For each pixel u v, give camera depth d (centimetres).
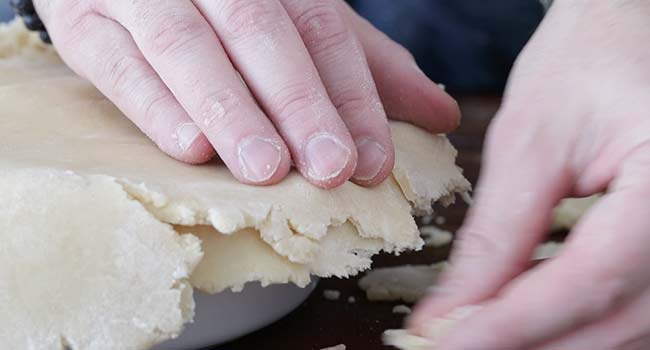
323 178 38
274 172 38
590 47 36
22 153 40
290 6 42
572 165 35
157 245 36
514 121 37
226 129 38
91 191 37
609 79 35
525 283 32
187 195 37
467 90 86
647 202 32
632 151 34
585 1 38
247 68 40
